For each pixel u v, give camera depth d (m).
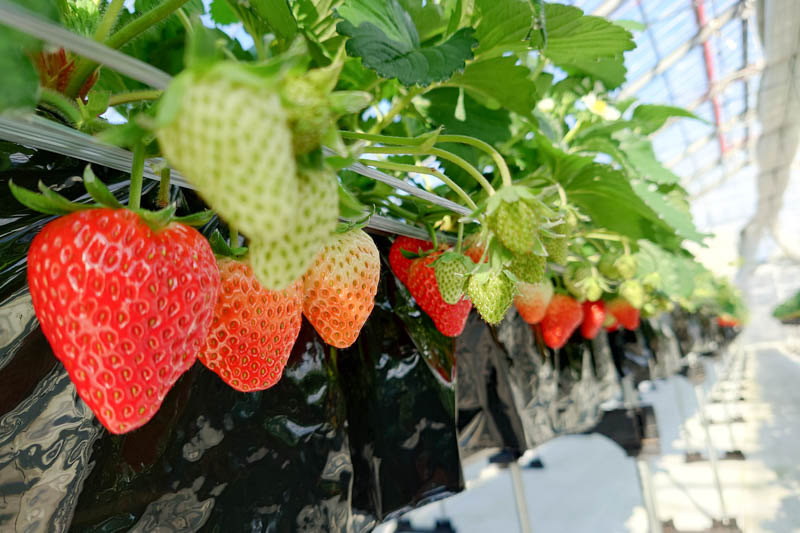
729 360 19.08
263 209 0.38
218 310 0.68
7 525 0.70
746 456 8.94
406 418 1.31
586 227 2.39
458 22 1.18
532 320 1.95
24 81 0.45
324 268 0.80
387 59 0.91
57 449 0.74
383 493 1.25
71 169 0.73
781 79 10.17
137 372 0.52
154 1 1.14
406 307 1.39
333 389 1.15
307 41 1.00
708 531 6.01
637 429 4.08
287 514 1.02
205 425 0.94
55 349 0.53
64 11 0.83
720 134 14.41
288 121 0.42
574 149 2.04
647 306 3.98
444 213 1.30
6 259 0.68
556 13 1.26
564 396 2.67
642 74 9.92
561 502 7.24
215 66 0.38
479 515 6.83
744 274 29.94
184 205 0.84
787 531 5.95
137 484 0.85
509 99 1.31
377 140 0.89
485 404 1.94
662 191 2.43
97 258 0.50
